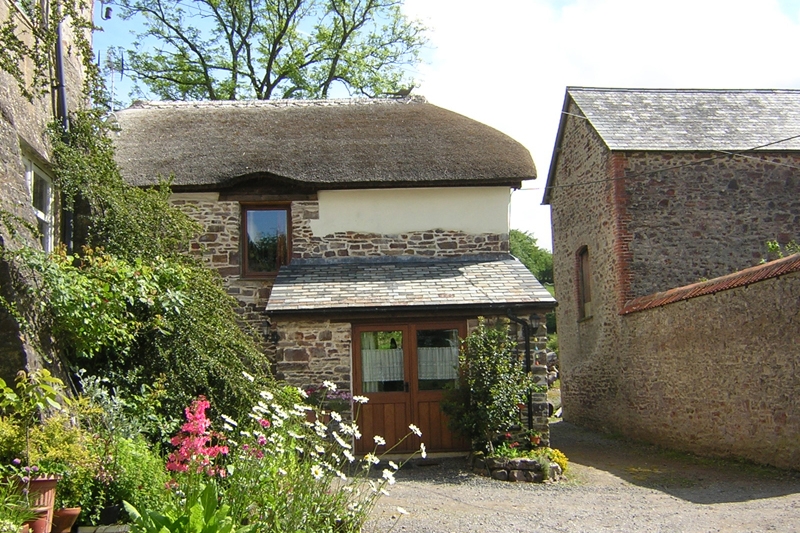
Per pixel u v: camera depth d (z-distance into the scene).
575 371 18.33
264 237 13.37
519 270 12.85
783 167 15.57
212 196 13.10
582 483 10.34
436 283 12.29
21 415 5.84
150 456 6.40
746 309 10.91
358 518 5.95
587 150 16.95
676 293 13.00
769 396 10.40
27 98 8.75
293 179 12.86
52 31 9.41
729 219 15.35
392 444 11.81
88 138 9.95
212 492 4.80
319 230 13.26
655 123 16.28
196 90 24.47
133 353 8.62
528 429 11.49
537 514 8.18
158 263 8.94
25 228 7.52
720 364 11.61
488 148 13.73
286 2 23.78
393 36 25.61
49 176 9.46
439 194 13.45
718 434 11.70
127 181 12.61
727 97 17.61
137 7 23.59
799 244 15.35
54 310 7.30
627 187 15.25
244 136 14.02
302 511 5.47
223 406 8.81
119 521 5.69
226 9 24.06
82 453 5.70
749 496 9.01
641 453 13.20
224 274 12.93
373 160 13.35
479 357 11.07
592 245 16.84
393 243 13.32
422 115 14.98
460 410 11.14
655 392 13.81
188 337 8.80
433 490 9.56
